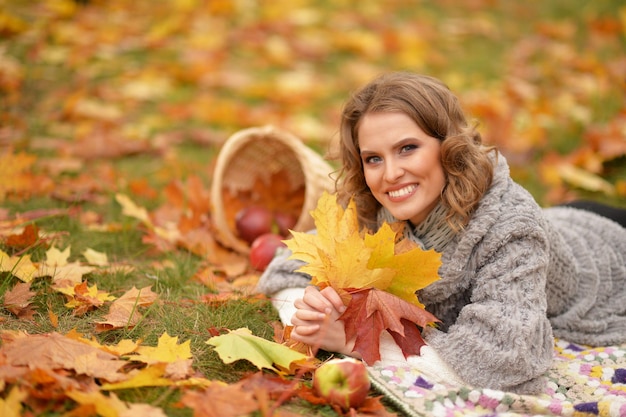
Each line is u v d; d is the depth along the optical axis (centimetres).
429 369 157
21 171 266
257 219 243
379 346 157
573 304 197
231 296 192
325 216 166
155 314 179
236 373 154
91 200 270
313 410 140
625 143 311
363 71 445
